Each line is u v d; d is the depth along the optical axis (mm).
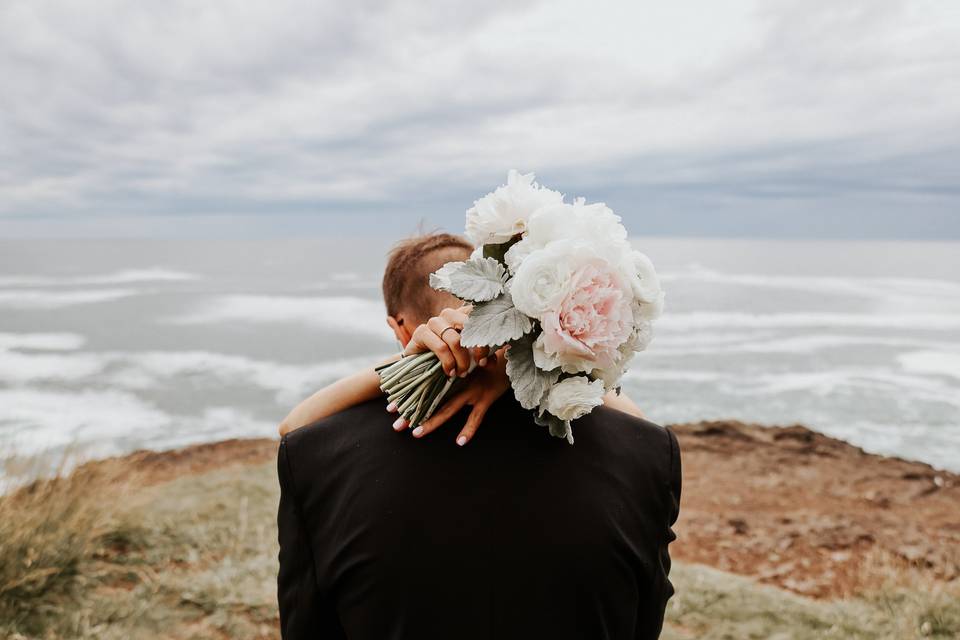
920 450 9523
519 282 1012
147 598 3746
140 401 12070
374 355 17859
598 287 1031
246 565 4148
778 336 21844
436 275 1067
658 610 1133
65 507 4227
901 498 6195
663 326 24516
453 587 1003
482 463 1063
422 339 1121
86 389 12953
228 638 3455
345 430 1130
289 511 1120
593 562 1028
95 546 4199
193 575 4020
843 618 3627
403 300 1429
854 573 4594
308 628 1091
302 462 1116
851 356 17672
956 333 23453
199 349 18641
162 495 5262
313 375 14938
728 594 3838
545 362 1016
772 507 5988
